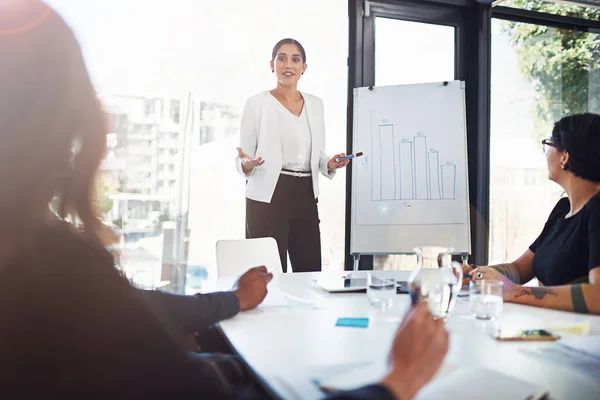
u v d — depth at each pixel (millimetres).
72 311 552
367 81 3689
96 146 621
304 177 3125
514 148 3943
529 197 3982
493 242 3922
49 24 588
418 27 3793
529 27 3953
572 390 799
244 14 3795
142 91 3664
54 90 580
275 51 3098
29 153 570
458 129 3518
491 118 3885
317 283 1766
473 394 751
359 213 3523
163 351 592
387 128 3564
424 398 739
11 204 562
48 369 542
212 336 1281
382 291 1411
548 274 1697
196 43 3760
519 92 3947
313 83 3734
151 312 608
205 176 3848
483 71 3793
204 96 3812
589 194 1705
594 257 1444
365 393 625
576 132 1694
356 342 1062
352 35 3652
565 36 4039
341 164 3039
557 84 4051
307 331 1151
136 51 3600
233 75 3830
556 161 1790
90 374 550
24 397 537
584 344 1035
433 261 1248
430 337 685
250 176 3064
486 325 1211
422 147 3521
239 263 2330
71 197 607
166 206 3783
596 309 1327
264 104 3068
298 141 3082
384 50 3734
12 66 562
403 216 3482
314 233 3160
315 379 822
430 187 3486
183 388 597
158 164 3748
